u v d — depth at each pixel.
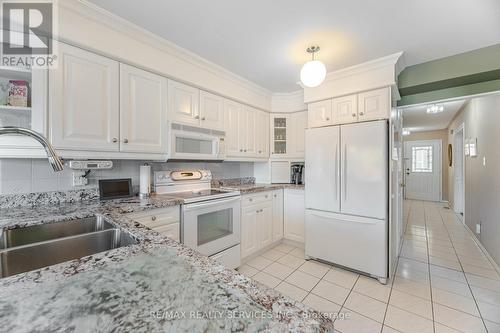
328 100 2.64
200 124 2.37
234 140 2.80
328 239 2.56
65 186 1.79
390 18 1.65
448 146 6.34
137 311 0.51
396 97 2.54
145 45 1.88
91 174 1.92
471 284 2.19
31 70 1.41
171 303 0.53
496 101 2.68
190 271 0.69
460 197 5.21
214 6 1.54
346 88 2.48
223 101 2.64
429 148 6.91
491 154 2.81
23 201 1.61
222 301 0.54
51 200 1.73
